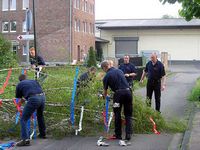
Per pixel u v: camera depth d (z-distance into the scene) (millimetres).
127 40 64562
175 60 62781
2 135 10273
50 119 10773
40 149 8938
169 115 13312
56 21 52312
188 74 39375
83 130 10633
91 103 11141
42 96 9695
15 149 8945
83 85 11297
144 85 22938
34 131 10133
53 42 52469
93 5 62594
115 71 9719
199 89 18641
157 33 63281
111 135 10266
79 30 55562
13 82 13633
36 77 11859
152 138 10062
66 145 9328
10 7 56344
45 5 52625
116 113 9836
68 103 11109
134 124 10805
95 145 9305
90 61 40281
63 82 11656
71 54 52188
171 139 9961
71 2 52062
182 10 15070
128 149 8891
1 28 56750
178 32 62500
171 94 20391
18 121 10453
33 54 15477
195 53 62125
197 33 61812
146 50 63375
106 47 65312
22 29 55688
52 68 15055
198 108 14773
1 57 26922
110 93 11086
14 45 53688
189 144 9094
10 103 10844
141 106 10984
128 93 9617
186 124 11633
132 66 13109
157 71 12656
